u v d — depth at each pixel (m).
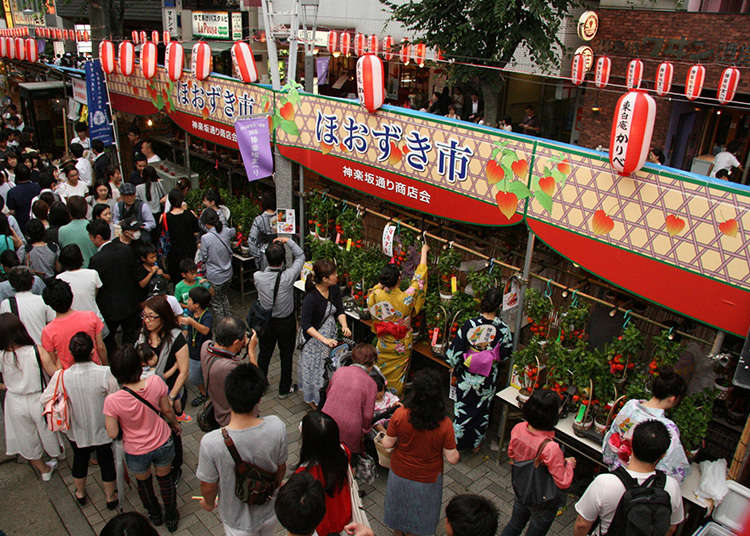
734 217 3.79
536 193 4.98
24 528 4.70
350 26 16.88
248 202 8.80
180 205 7.81
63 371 4.42
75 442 4.59
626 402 4.43
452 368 5.56
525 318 5.68
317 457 3.32
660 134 12.80
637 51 12.60
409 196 6.21
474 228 6.27
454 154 5.60
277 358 7.38
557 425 4.97
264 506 3.69
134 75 10.72
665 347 4.41
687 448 4.36
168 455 4.43
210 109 8.85
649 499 3.28
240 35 17.17
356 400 4.49
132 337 6.73
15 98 17.83
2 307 5.26
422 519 4.30
